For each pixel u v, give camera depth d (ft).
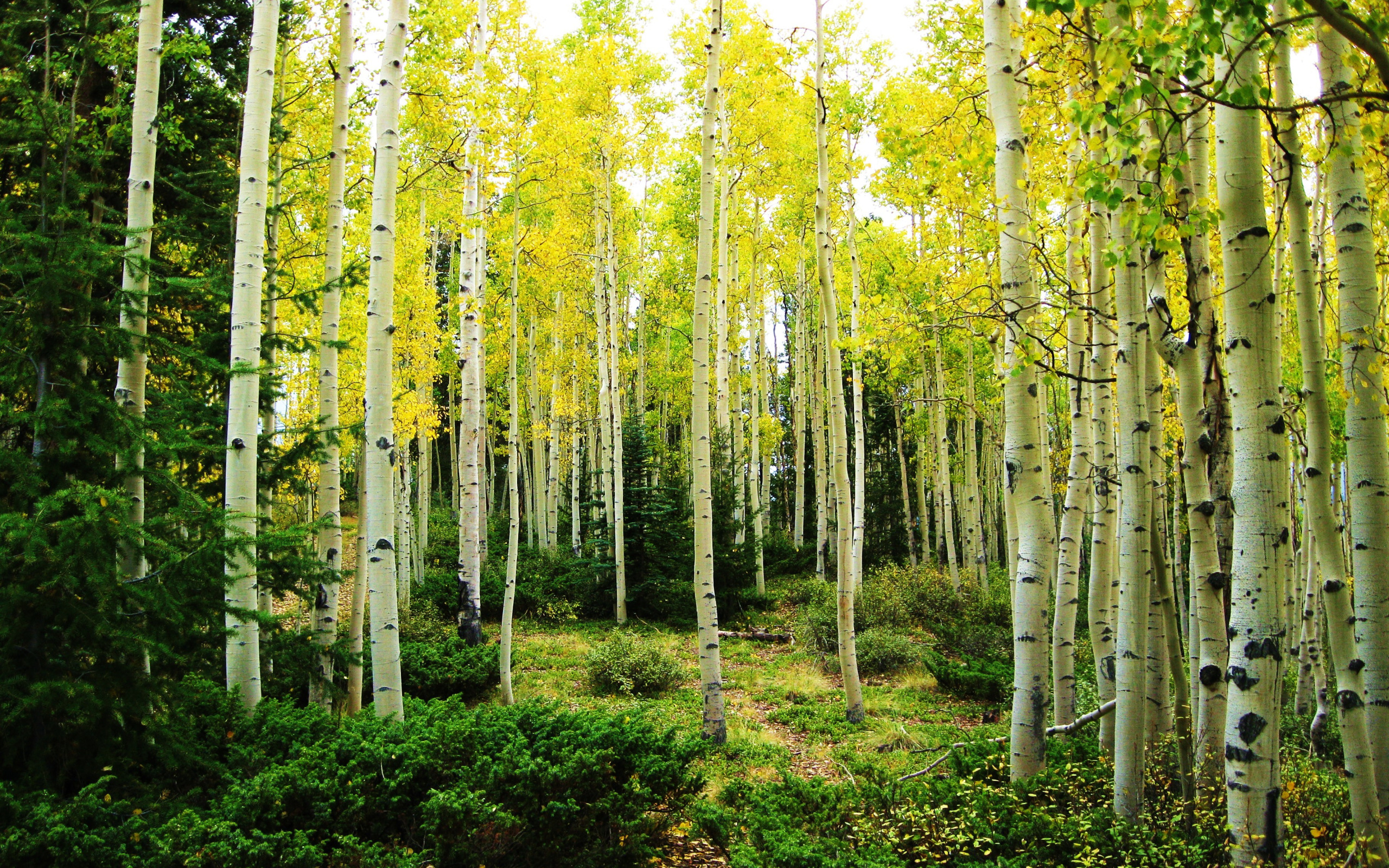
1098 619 20.85
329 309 26.40
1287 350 24.02
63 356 15.24
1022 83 17.70
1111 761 18.15
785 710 34.37
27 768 13.56
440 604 52.34
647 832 17.06
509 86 40.68
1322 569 13.03
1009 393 17.76
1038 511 17.56
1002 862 13.88
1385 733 12.50
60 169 16.97
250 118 20.85
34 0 20.49
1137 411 16.15
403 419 46.60
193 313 24.45
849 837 16.62
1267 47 11.56
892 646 43.01
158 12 21.09
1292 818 14.49
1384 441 12.76
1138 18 14.38
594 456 84.43
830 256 34.76
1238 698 11.25
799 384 75.20
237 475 20.25
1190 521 15.48
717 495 59.36
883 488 81.46
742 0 42.75
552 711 19.42
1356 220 12.95
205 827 12.64
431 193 51.26
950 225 29.30
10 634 13.34
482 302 40.68
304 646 20.98
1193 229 11.67
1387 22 9.26
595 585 57.88
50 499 13.66
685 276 78.64
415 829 14.94
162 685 15.19
